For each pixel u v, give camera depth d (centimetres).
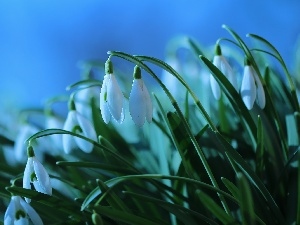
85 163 46
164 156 49
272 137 48
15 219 43
